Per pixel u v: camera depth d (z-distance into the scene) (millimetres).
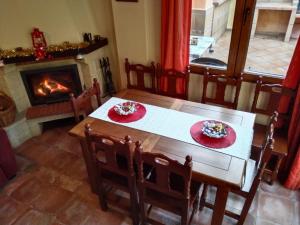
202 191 2227
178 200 1789
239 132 1959
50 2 2855
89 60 3240
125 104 2352
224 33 2660
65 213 2293
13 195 2480
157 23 2828
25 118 3152
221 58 2822
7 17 2797
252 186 1742
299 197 2377
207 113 2234
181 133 1970
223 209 1787
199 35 2869
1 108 2984
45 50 2945
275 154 2283
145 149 1821
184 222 1778
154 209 2285
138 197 1982
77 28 3105
